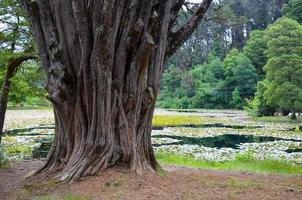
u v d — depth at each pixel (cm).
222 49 6919
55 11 619
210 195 502
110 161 598
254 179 639
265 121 3309
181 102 5991
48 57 647
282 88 3275
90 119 598
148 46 594
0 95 1044
